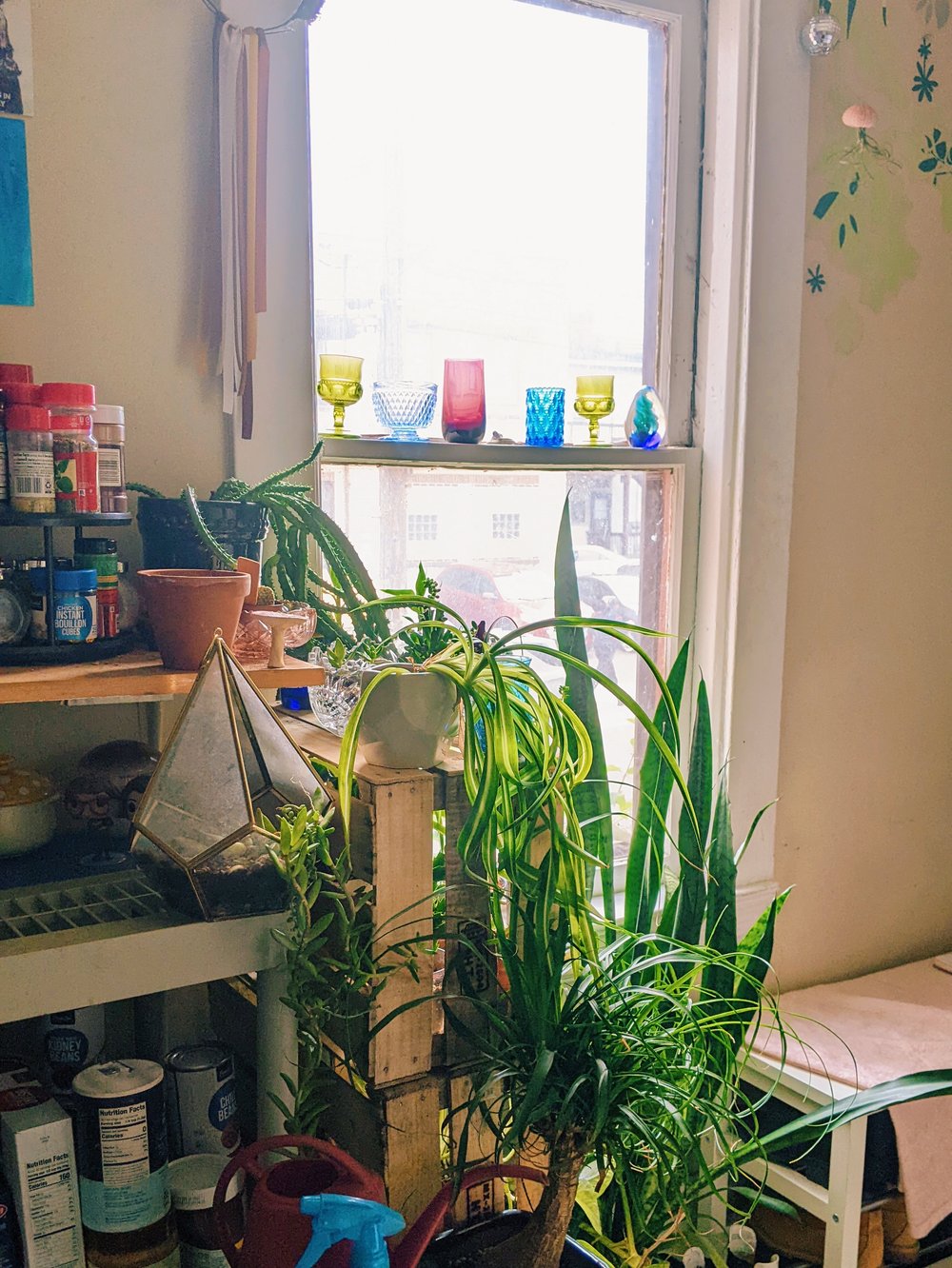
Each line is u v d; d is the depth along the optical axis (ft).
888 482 6.56
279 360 4.71
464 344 5.52
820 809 6.56
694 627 6.21
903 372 6.52
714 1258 4.28
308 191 4.72
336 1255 3.07
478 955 3.68
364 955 3.59
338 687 3.99
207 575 3.73
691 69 5.88
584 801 4.93
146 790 3.50
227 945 3.47
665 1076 3.82
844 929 6.78
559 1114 3.50
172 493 4.52
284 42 4.57
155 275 4.38
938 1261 5.83
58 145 4.14
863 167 6.14
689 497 6.11
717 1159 5.24
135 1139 3.51
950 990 6.35
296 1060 3.71
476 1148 4.02
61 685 3.34
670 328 6.03
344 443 5.00
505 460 5.50
